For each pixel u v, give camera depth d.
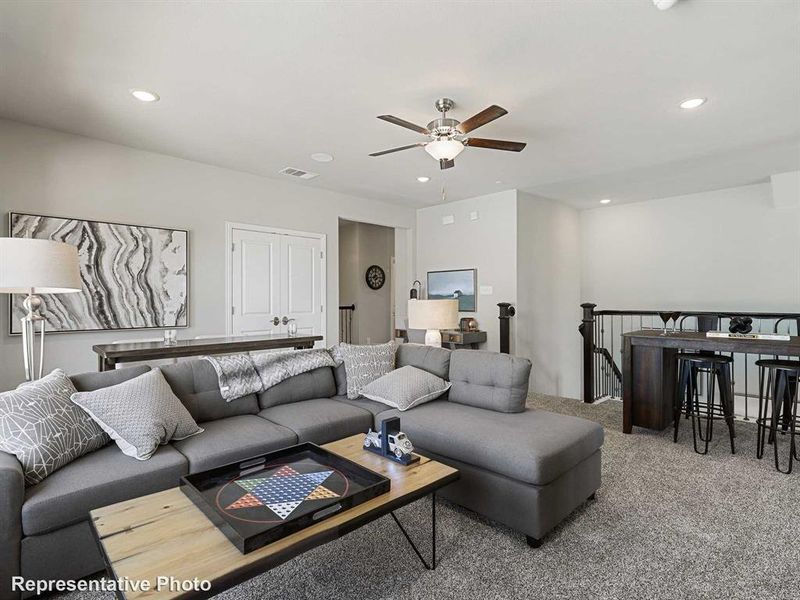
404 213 6.69
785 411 3.56
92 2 1.98
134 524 1.47
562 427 2.47
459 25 2.16
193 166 4.41
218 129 3.53
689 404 3.97
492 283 5.85
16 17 2.08
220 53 2.41
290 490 1.68
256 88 2.81
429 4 2.00
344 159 4.31
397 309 6.91
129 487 1.88
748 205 5.54
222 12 2.05
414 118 3.30
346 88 2.81
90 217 3.76
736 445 3.49
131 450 2.05
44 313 3.51
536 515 2.05
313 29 2.19
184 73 2.63
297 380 3.14
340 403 3.08
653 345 3.64
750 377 5.41
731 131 3.57
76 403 2.07
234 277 4.74
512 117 3.27
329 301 5.64
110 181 3.87
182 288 4.31
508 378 2.85
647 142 3.82
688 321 5.96
